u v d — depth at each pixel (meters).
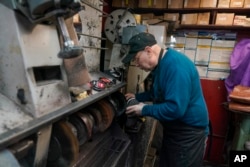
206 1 2.27
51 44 0.77
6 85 0.69
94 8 1.45
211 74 2.64
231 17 2.27
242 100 1.88
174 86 1.16
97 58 1.65
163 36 1.96
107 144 1.42
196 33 2.61
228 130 2.60
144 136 1.92
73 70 0.89
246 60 2.27
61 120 0.79
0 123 0.58
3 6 0.65
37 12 0.60
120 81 1.62
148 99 1.62
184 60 1.24
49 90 0.73
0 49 0.68
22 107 0.68
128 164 1.52
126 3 2.39
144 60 1.28
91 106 1.17
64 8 0.61
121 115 1.51
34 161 0.67
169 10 2.51
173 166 1.43
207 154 2.74
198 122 1.33
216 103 2.64
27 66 0.66
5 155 0.52
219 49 2.57
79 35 1.32
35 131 0.62
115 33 1.93
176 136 1.38
